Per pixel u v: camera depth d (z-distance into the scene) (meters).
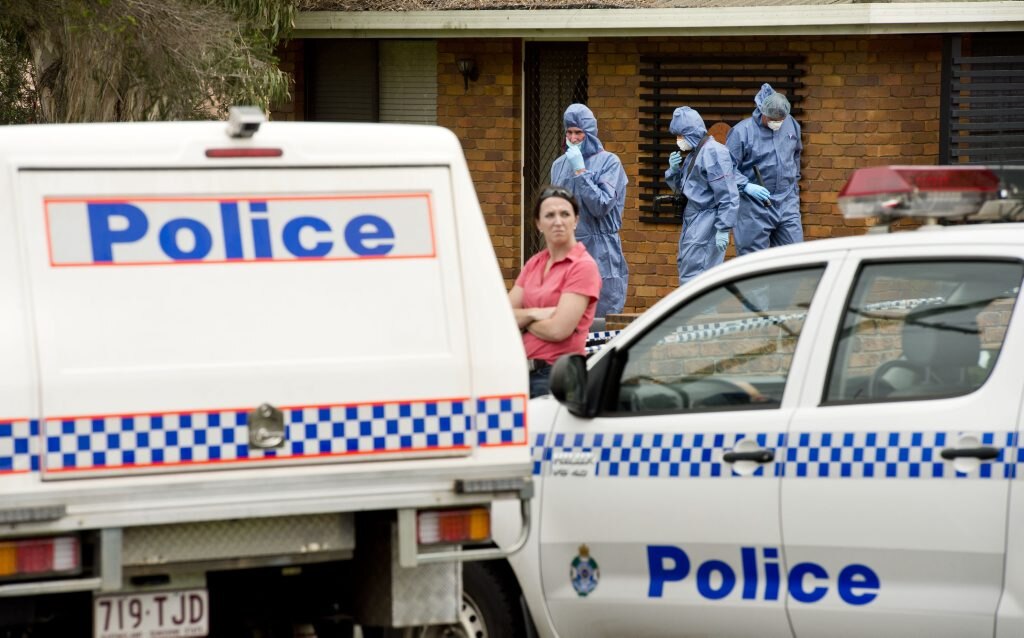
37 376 12.68
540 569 15.84
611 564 15.44
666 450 15.10
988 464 13.33
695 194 33.78
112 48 34.31
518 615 16.36
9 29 34.78
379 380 13.55
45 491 12.63
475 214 14.01
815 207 41.06
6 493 12.52
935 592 13.62
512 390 13.84
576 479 15.63
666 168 42.25
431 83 44.97
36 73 35.69
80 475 12.73
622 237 42.94
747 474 14.59
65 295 12.87
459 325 13.81
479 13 42.38
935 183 14.32
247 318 13.30
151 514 12.89
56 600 13.59
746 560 14.65
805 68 40.84
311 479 13.33
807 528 14.23
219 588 14.58
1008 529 13.22
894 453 13.79
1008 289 13.61
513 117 44.19
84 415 12.76
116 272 13.03
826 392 14.35
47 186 12.96
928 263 14.05
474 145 44.53
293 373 13.34
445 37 43.47
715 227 33.66
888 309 14.17
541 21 41.91
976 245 13.86
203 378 13.09
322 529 13.59
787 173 35.69
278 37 41.59
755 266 15.02
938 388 13.79
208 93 35.56
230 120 13.38
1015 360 13.40
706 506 14.81
